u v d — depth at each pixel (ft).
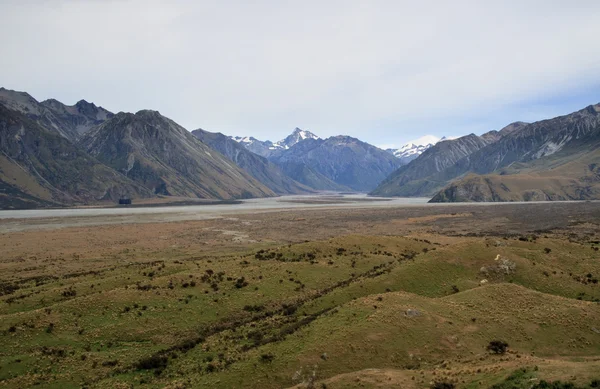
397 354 120.98
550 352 126.72
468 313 146.51
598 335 135.54
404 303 148.46
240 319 166.81
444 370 109.50
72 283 207.51
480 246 222.89
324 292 192.75
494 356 119.03
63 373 121.49
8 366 123.44
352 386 100.42
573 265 215.51
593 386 85.61
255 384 108.58
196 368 121.70
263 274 211.00
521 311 148.77
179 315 164.35
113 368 126.00
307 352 120.37
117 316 158.81
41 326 146.82
